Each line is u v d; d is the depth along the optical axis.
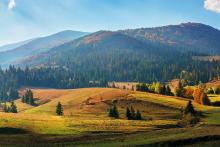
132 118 132.62
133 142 57.41
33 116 115.88
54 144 63.56
